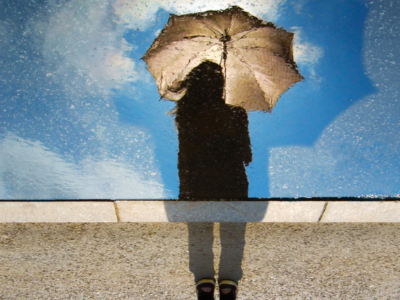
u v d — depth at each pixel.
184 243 2.02
